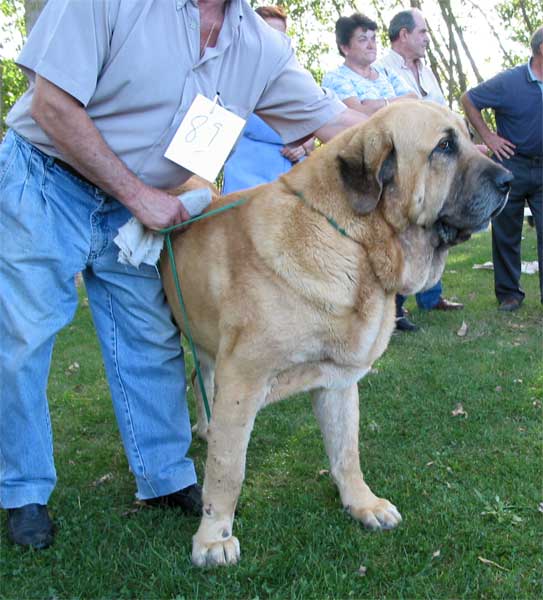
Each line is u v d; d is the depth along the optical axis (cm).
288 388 262
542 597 228
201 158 255
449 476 315
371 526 272
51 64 227
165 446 295
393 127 248
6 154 254
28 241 252
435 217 262
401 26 614
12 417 265
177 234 280
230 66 264
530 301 676
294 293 242
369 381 454
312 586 235
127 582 245
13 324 256
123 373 288
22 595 239
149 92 246
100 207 267
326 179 253
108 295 284
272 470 334
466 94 635
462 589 234
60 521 285
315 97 291
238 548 258
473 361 487
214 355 291
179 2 240
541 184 622
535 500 288
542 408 395
